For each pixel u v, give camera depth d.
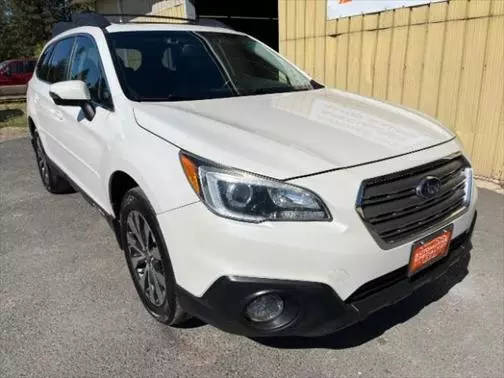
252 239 1.92
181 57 3.25
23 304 2.90
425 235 2.21
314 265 1.94
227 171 1.98
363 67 6.14
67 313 2.80
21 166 6.60
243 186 1.95
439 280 3.11
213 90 3.08
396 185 2.12
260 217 1.93
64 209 4.62
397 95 5.80
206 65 3.27
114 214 2.93
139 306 2.86
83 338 2.56
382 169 2.09
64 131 3.70
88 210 4.57
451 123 5.30
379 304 2.14
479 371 2.30
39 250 3.69
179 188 2.10
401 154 2.22
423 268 2.29
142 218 2.46
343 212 1.96
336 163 2.05
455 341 2.52
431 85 5.39
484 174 5.13
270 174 1.96
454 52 5.07
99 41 3.23
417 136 2.47
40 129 4.59
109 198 2.84
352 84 6.37
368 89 6.15
